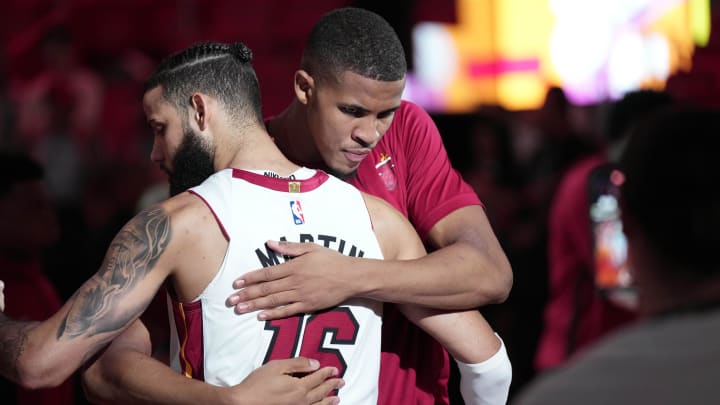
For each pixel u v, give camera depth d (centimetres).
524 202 917
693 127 241
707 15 1309
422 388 402
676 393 225
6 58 1301
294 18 1373
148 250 328
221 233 331
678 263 236
